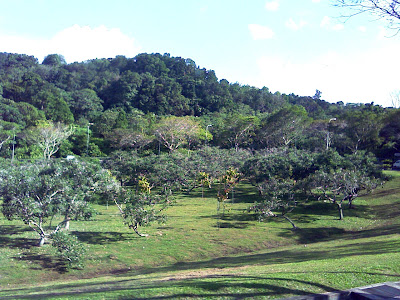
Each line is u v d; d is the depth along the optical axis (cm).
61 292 914
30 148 6019
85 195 1970
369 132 5291
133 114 8494
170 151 6209
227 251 1892
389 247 1361
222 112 9744
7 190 1645
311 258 1346
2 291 1138
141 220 1964
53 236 1523
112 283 1073
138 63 12850
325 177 2712
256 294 632
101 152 6844
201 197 3809
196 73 12744
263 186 3247
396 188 3466
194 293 642
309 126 6341
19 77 9769
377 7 891
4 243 1762
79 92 9438
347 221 2589
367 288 666
